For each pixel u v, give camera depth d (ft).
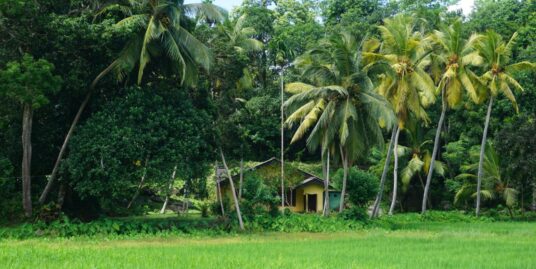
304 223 97.14
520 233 86.74
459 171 162.61
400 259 52.08
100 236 80.18
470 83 115.24
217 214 107.96
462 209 162.81
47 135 93.04
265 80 175.42
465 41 121.90
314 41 175.73
